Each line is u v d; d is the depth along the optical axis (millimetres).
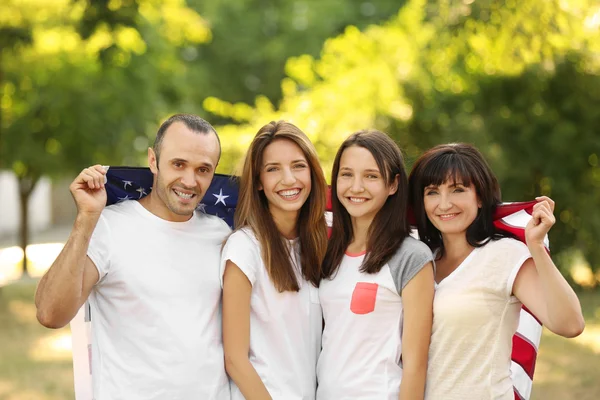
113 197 3449
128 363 3158
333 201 3430
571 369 7078
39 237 23531
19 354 8172
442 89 10594
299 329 3312
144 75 13234
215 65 23719
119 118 12836
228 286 3242
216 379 3201
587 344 8062
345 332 3229
